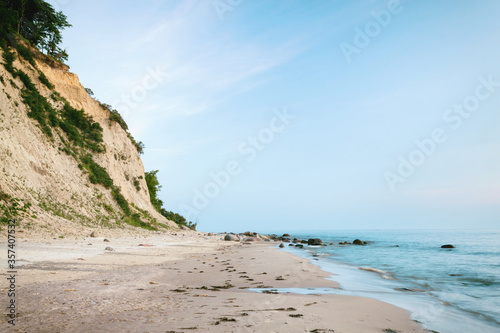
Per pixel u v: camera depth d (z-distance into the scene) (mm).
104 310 5000
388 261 16031
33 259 10422
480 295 7520
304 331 4121
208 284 8156
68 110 33250
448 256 18734
